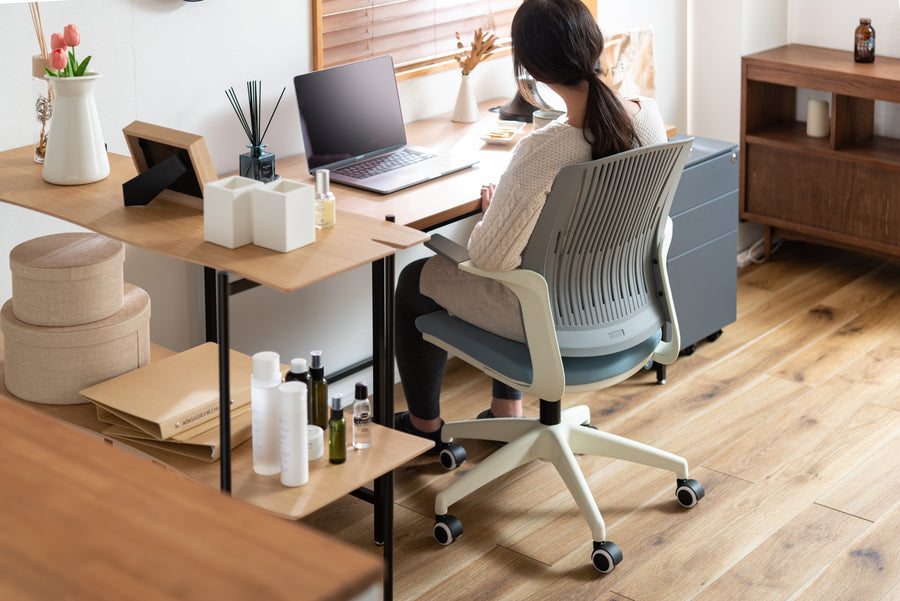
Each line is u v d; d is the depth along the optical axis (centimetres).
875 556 228
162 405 191
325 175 191
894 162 366
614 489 258
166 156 200
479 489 258
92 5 233
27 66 228
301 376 193
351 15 292
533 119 293
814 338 344
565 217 205
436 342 238
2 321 203
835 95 374
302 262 174
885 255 385
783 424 288
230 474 179
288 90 280
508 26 345
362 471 187
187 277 268
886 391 306
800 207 399
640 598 215
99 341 200
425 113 320
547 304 210
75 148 208
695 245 319
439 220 234
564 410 268
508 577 223
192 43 254
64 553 28
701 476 263
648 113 222
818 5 407
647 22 387
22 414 35
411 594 217
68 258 199
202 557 28
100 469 31
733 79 403
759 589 217
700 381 316
